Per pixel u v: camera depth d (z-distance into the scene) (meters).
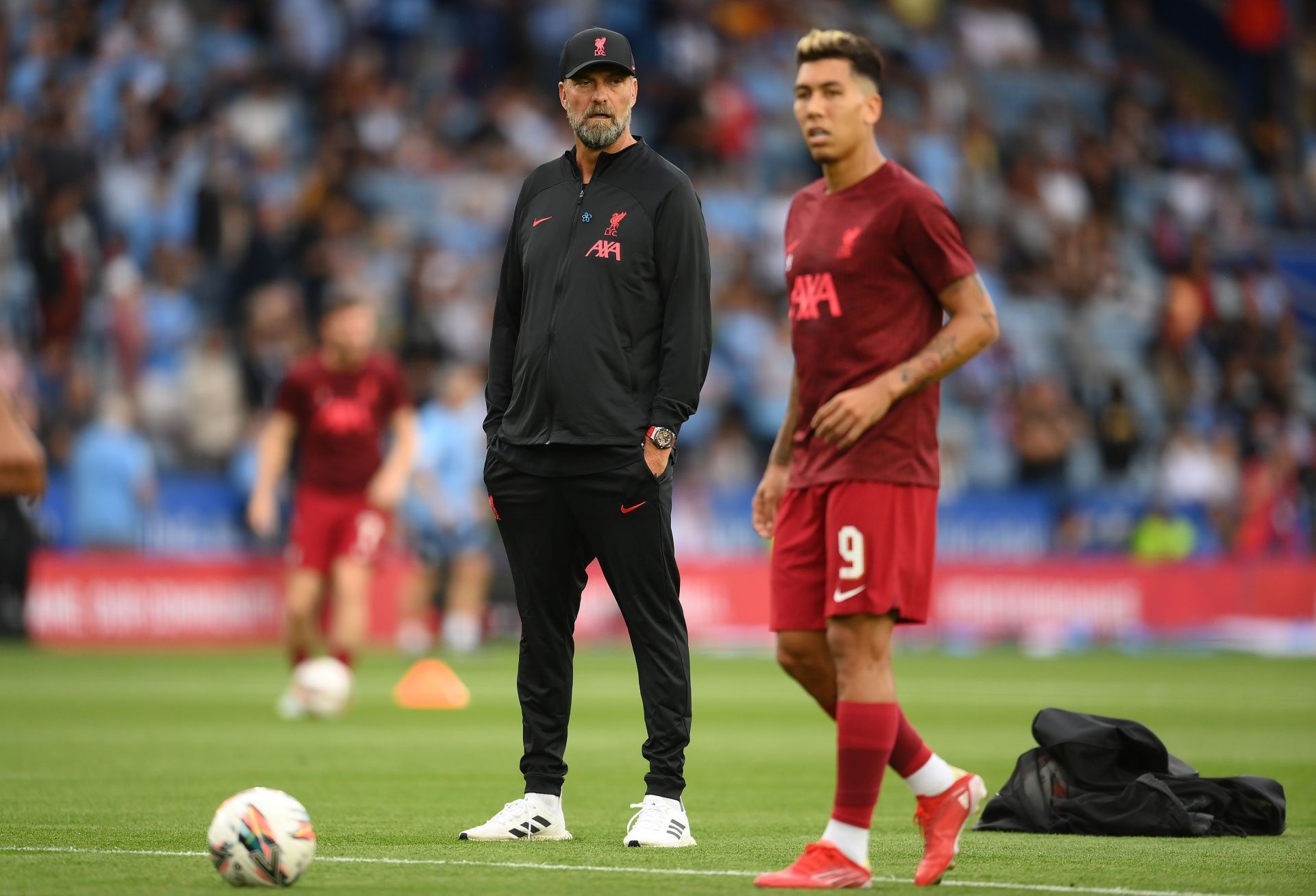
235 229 83.94
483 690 54.34
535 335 22.25
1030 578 81.56
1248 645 82.19
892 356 18.73
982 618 80.94
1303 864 20.09
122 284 80.44
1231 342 100.06
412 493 73.94
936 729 41.41
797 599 19.23
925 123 104.06
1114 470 88.94
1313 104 116.75
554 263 22.30
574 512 22.16
